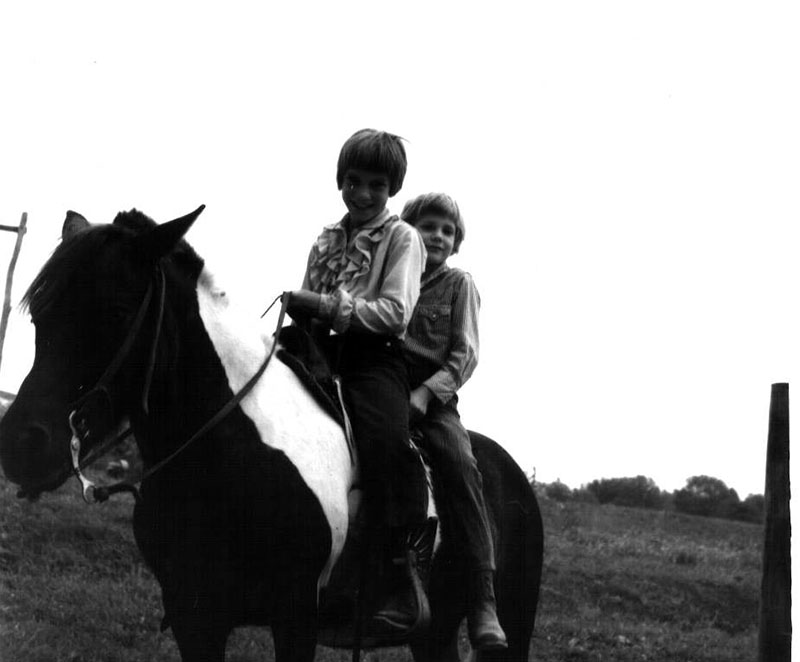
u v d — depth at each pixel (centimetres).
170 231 350
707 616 1112
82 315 335
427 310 464
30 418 324
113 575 833
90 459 359
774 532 498
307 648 379
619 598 1099
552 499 1806
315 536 378
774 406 505
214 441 369
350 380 419
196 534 366
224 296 391
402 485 403
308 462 383
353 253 425
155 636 723
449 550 453
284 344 421
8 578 767
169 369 364
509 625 515
